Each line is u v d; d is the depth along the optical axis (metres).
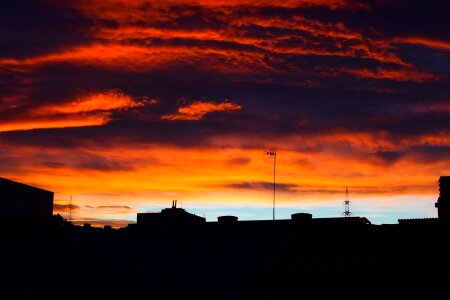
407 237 36.72
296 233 38.31
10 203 53.12
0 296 43.53
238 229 50.38
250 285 47.06
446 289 31.81
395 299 32.28
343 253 35.44
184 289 48.44
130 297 48.25
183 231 51.12
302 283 33.34
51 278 45.47
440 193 42.22
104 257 48.84
